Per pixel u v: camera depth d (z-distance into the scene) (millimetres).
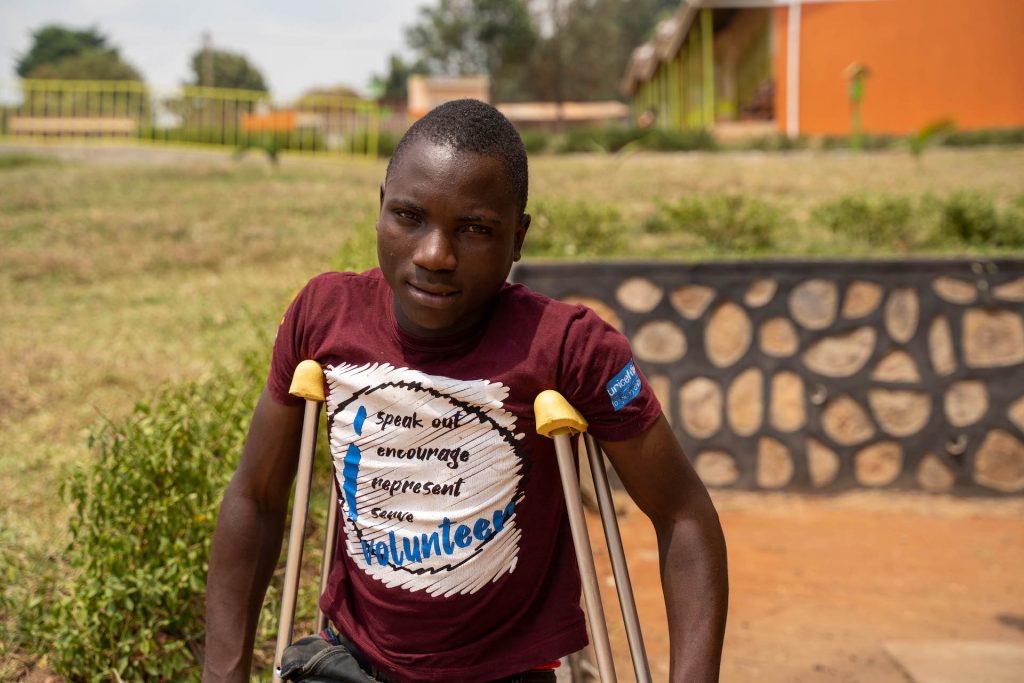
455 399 1626
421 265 1536
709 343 6469
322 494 4129
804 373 6430
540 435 1662
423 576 1667
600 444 1758
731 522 5906
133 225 10711
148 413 3301
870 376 6410
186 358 6336
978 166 14039
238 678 1832
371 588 1719
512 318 1658
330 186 14031
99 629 2939
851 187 12078
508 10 50125
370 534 1706
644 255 8406
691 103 26453
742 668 4039
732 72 26672
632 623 1736
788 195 11711
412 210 1547
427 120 1600
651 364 6492
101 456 3594
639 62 33344
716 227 8906
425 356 1651
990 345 6402
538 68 51031
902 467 6387
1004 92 20203
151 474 3137
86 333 6957
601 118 45594
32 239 9922
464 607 1672
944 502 6262
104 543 2945
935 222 8609
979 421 6363
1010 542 5598
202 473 3260
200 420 3549
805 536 5668
